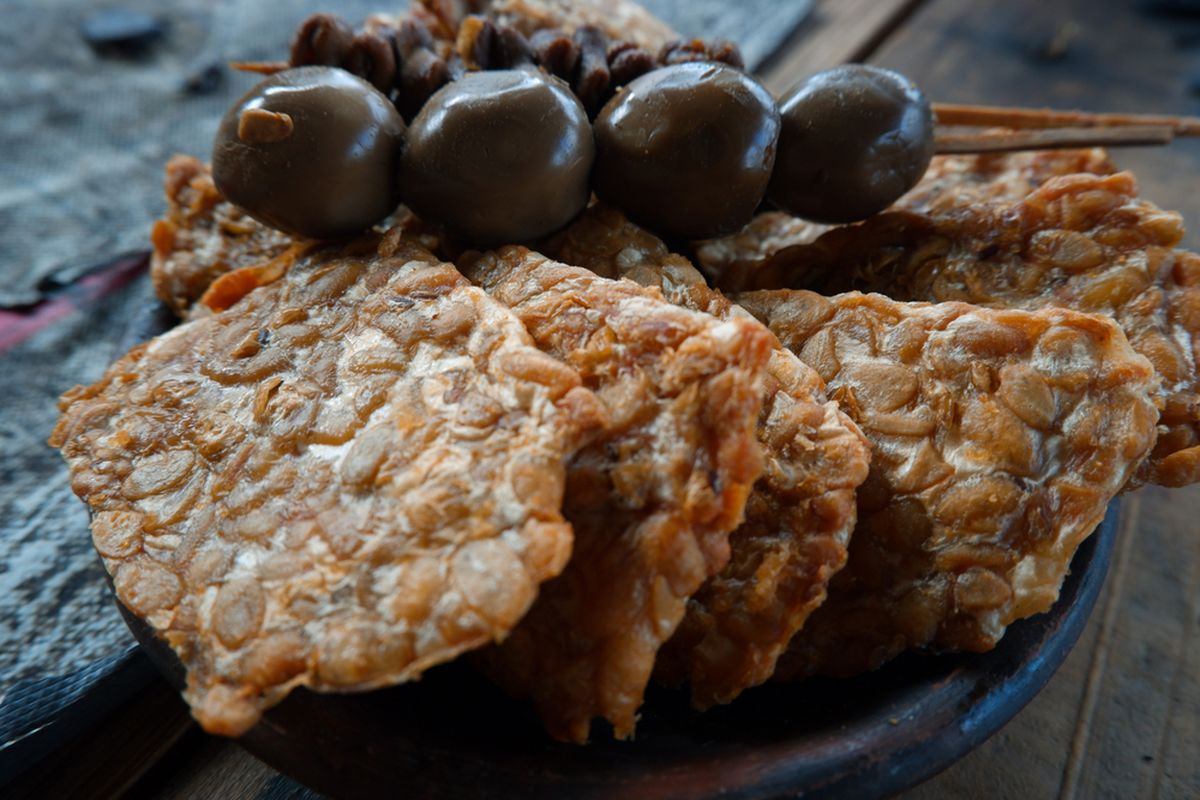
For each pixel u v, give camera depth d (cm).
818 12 43
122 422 18
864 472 17
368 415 17
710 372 16
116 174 36
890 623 17
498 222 19
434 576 15
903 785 16
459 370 17
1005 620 17
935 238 21
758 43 39
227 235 23
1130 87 38
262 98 19
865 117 20
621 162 19
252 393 18
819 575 17
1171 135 22
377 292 18
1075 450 17
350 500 16
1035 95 38
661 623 16
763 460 16
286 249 22
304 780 16
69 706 20
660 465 16
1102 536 19
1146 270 19
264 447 17
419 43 22
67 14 45
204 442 17
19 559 24
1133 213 20
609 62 21
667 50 22
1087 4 44
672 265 19
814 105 20
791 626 17
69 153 37
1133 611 23
